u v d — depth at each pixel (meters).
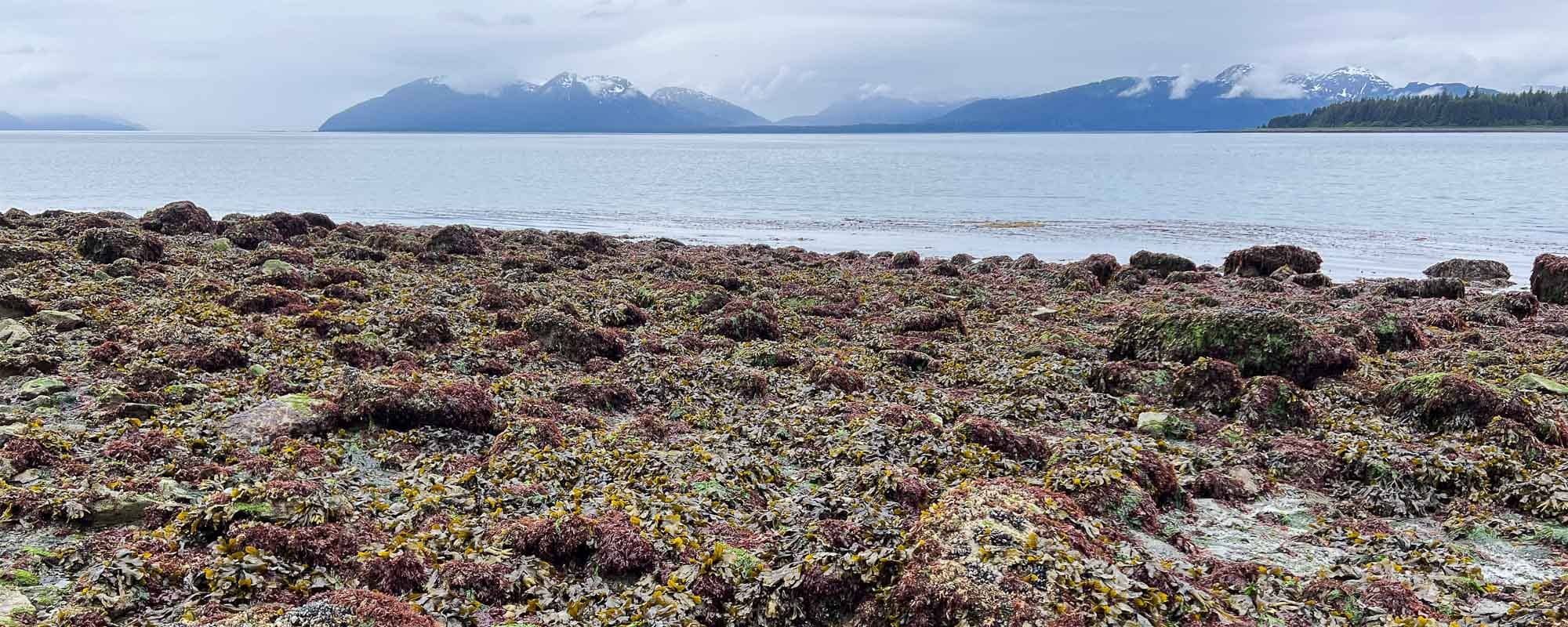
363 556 9.20
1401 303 30.95
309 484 10.58
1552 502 11.98
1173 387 17.34
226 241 34.31
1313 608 9.22
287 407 13.75
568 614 8.65
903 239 51.31
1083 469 12.16
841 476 12.70
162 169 115.75
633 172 117.69
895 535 10.01
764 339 23.39
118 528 9.89
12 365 15.78
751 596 8.92
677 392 17.41
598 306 25.58
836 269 37.19
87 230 29.23
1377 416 16.56
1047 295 32.62
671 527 10.19
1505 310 28.67
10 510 9.81
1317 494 13.19
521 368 18.91
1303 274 35.97
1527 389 18.73
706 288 27.92
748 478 12.62
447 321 21.12
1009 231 54.34
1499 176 94.06
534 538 9.83
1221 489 12.95
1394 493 12.82
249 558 8.89
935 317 24.83
